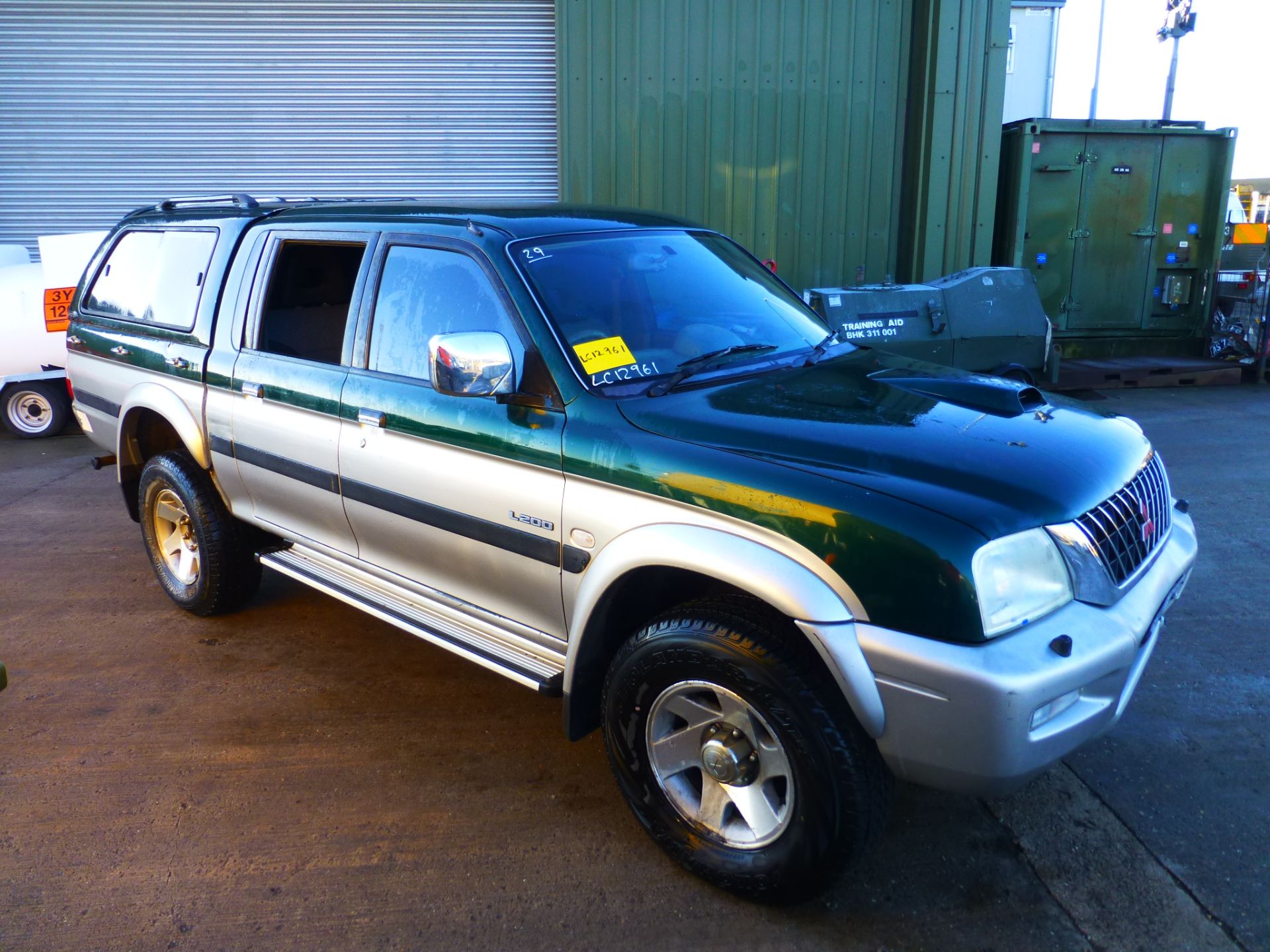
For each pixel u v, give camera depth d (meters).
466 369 2.71
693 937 2.54
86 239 8.38
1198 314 10.71
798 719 2.35
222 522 4.31
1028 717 2.18
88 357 4.93
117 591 4.98
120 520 6.23
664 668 2.58
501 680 4.00
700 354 3.16
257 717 3.69
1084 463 2.58
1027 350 8.53
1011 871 2.76
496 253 3.08
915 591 2.21
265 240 3.91
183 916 2.63
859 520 2.27
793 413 2.72
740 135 9.84
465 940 2.54
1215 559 5.05
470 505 3.06
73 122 9.85
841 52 9.74
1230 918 2.55
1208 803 3.04
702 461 2.52
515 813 3.08
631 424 2.72
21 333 8.33
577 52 9.57
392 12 9.73
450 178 10.28
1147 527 2.73
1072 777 3.21
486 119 10.11
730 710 2.53
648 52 9.59
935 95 9.71
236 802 3.15
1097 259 10.49
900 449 2.50
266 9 9.67
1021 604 2.28
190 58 9.76
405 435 3.23
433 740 3.53
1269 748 3.34
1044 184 10.21
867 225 10.25
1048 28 13.07
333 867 2.83
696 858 2.68
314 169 10.17
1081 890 2.68
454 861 2.85
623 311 3.16
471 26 9.82
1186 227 10.45
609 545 2.68
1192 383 9.98
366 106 10.01
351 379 3.45
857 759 2.35
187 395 4.19
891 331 8.19
